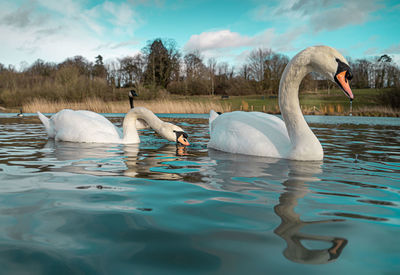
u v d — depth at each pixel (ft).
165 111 80.23
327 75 12.30
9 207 6.89
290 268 4.42
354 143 19.74
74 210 6.76
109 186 8.87
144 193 8.19
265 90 193.98
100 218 6.30
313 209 6.92
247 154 14.39
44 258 4.66
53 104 92.89
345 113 74.13
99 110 85.81
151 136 24.41
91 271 4.34
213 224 6.03
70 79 132.05
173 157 13.93
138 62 217.97
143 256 4.76
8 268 4.38
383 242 5.25
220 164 12.19
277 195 8.02
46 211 6.66
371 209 6.94
